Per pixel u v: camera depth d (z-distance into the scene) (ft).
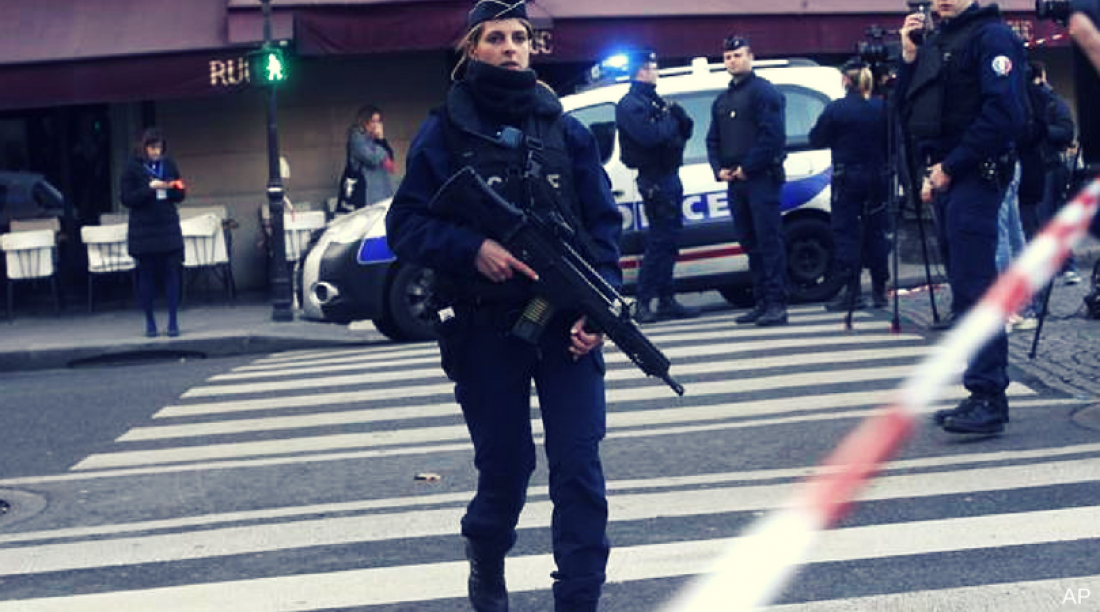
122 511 28.37
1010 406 31.35
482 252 17.94
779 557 22.27
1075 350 36.96
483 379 18.51
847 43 65.10
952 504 24.44
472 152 18.49
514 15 18.62
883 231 46.24
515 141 18.40
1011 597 20.02
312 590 22.35
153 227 53.52
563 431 18.15
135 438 35.68
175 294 54.03
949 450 27.76
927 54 27.73
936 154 27.76
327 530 25.59
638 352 18.12
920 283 54.65
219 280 66.54
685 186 50.49
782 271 44.91
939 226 28.27
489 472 18.92
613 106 50.34
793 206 50.96
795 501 25.29
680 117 47.55
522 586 21.83
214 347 53.26
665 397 35.53
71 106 67.41
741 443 30.04
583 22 62.49
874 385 35.12
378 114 61.72
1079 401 31.48
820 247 51.29
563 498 18.10
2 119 67.46
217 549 24.98
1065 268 49.21
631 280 50.31
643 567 22.33
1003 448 27.71
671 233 47.96
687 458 29.12
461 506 26.73
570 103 50.57
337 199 66.54
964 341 15.84
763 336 42.91
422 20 61.46
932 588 20.59
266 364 47.34
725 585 21.12
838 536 23.16
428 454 31.37
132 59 60.85
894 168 41.32
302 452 32.68
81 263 67.26
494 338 18.38
